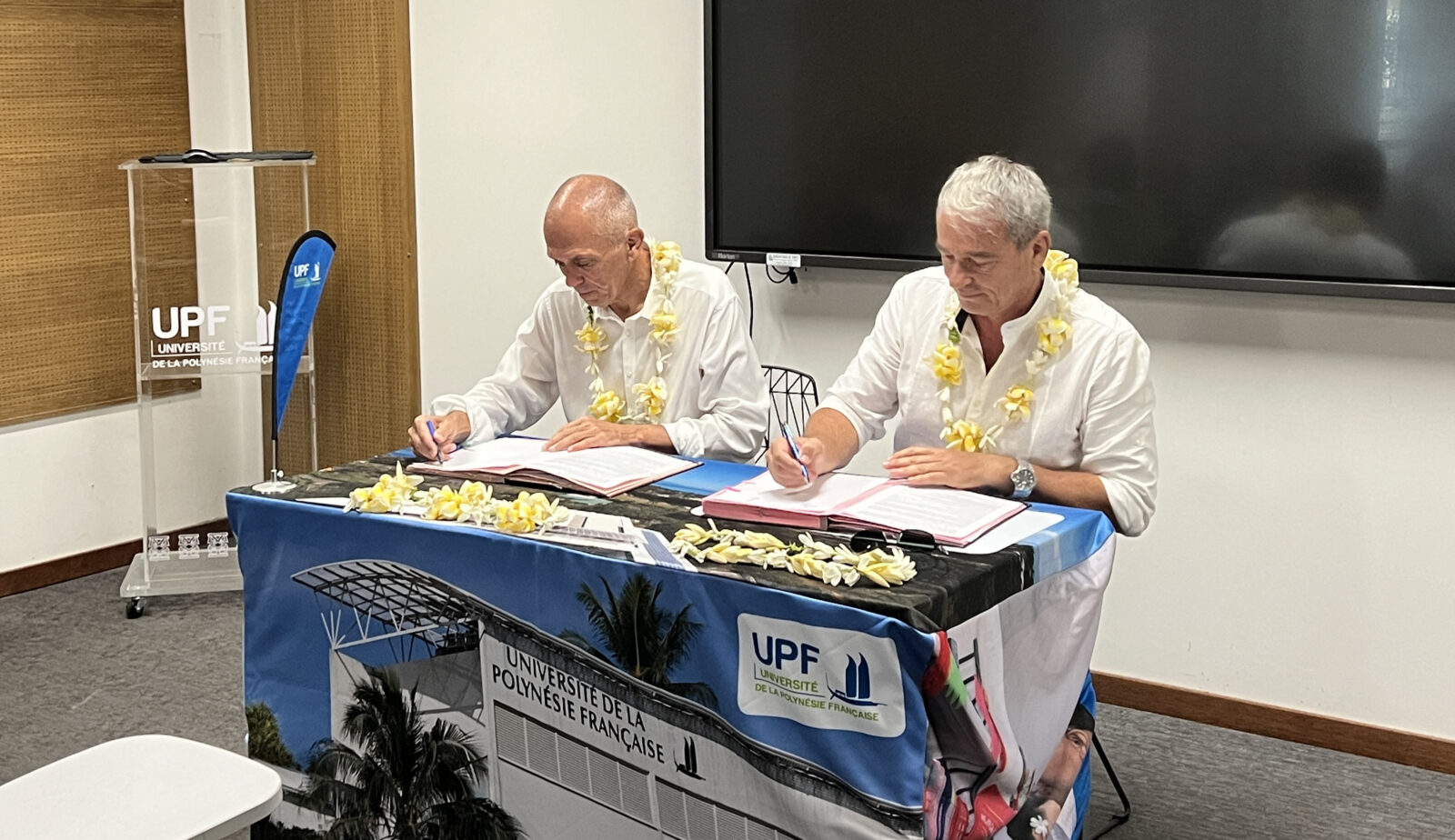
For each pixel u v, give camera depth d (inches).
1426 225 121.3
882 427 110.4
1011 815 82.4
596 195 110.1
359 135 188.4
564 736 86.5
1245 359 133.4
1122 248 135.3
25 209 178.7
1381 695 131.8
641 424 118.3
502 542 86.6
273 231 170.6
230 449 189.8
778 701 76.3
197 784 68.7
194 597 179.5
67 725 137.9
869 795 73.4
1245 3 125.4
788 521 87.2
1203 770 128.6
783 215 152.9
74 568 187.3
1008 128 138.6
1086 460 98.7
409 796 94.4
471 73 177.6
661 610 80.4
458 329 185.8
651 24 161.8
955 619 75.1
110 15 185.8
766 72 150.8
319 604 96.1
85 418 188.5
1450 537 126.5
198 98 198.2
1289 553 134.3
